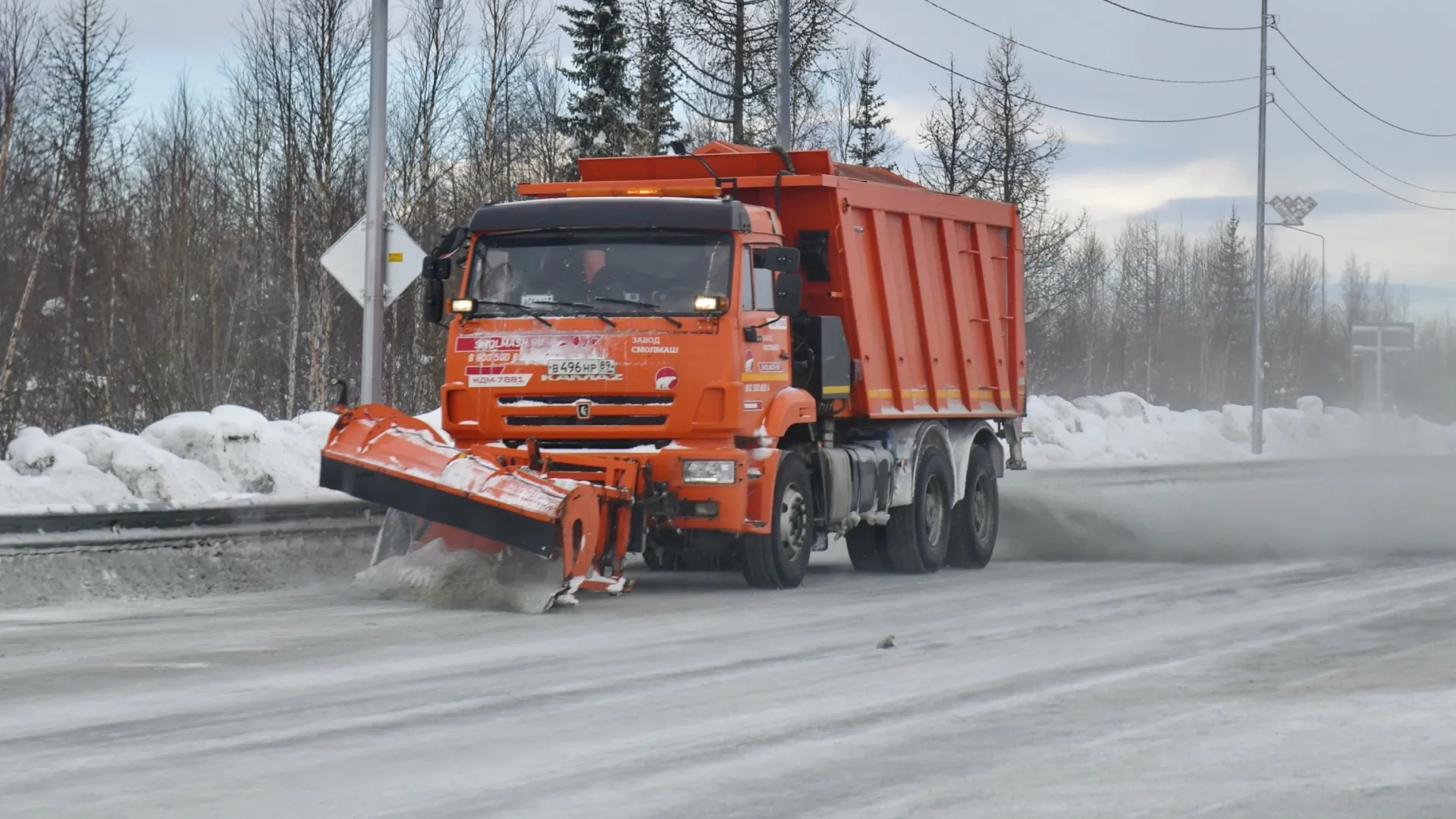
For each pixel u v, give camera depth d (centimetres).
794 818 533
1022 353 1759
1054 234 4444
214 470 1536
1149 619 1061
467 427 1206
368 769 604
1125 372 9188
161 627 995
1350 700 753
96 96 3962
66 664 846
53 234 3266
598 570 1154
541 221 1216
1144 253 10156
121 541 1175
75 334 3097
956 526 1566
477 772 599
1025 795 567
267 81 4056
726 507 1168
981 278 1667
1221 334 9200
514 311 1205
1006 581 1362
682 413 1166
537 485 1085
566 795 563
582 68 4094
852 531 1488
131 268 3269
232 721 695
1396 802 558
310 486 1602
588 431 1180
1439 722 699
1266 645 935
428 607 1104
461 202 4194
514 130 4625
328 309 3597
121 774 595
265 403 3997
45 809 543
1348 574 1369
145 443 1470
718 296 1174
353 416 1149
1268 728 686
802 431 1312
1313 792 573
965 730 682
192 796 561
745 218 1215
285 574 1267
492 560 1126
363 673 823
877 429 1452
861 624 1030
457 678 809
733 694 767
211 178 4291
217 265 3575
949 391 1580
